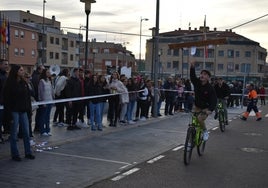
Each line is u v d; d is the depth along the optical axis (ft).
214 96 29.09
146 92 53.21
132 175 23.99
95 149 31.68
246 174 25.23
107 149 31.94
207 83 29.12
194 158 30.07
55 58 271.49
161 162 28.02
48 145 31.73
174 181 22.93
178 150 32.81
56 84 41.81
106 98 44.11
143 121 52.54
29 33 233.76
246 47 300.61
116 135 39.73
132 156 29.68
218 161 29.19
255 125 55.52
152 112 59.21
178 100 68.90
